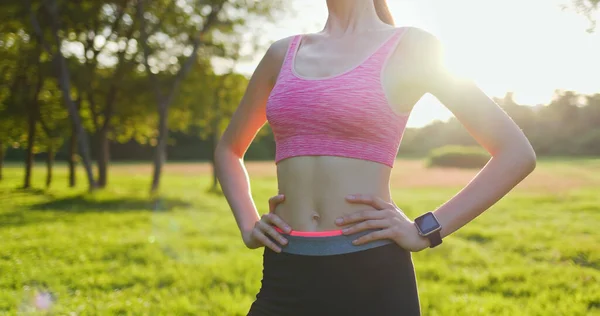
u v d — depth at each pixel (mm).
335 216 1594
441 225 1559
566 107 37469
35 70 23297
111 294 5855
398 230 1547
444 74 1614
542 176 25281
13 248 8664
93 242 9273
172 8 20953
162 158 21281
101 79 22344
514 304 5438
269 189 23656
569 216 12398
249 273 6770
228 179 2006
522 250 8422
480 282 6320
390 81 1602
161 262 7582
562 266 7148
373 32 1699
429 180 27469
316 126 1604
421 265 7250
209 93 23922
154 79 21188
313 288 1565
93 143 47156
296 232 1626
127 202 17953
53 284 6316
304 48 1784
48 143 26000
